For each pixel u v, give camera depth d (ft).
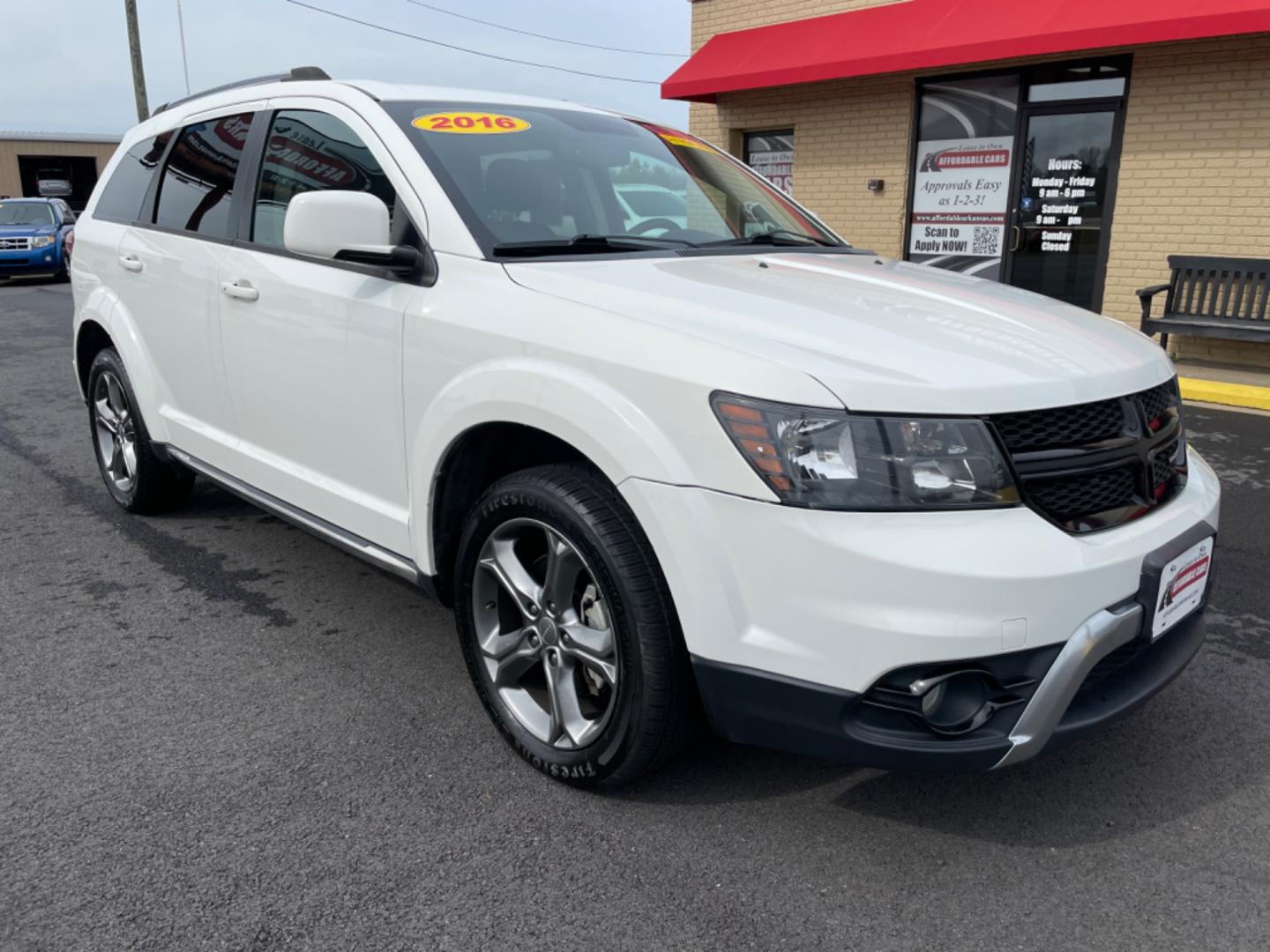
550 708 8.54
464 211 9.37
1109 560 7.03
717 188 12.15
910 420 6.76
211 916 7.02
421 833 7.99
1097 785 8.77
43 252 60.44
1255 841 8.00
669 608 7.55
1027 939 6.92
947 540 6.65
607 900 7.26
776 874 7.57
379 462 9.85
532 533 8.75
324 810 8.27
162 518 15.88
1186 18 25.22
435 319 8.91
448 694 10.28
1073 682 6.89
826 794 8.59
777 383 6.84
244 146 12.08
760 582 6.95
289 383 10.85
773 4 36.65
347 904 7.17
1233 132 27.40
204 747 9.21
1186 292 28.43
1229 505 16.55
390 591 13.00
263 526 15.47
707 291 8.32
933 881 7.50
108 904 7.13
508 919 7.06
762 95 37.91
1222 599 12.70
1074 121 30.42
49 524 15.61
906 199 34.50
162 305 13.14
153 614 12.23
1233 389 24.79
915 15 31.89
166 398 13.75
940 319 8.18
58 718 9.71
